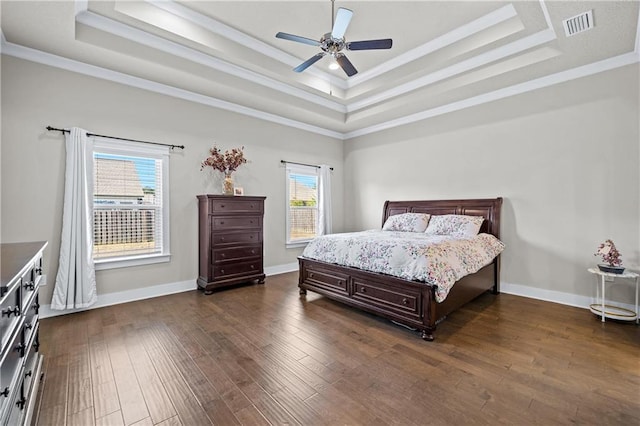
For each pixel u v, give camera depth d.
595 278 3.27
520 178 3.81
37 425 1.53
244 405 1.70
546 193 3.61
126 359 2.20
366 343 2.46
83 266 3.13
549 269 3.59
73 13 2.42
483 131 4.14
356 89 4.74
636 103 3.01
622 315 2.81
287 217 5.22
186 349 2.36
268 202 4.96
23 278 1.43
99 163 3.39
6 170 2.84
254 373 2.03
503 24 3.11
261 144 4.84
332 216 6.02
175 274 3.93
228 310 3.25
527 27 2.94
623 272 2.82
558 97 3.49
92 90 3.29
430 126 4.76
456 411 1.64
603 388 1.83
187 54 3.40
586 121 3.31
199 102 4.12
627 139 3.07
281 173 5.14
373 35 3.44
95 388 1.85
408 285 2.62
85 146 3.18
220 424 1.56
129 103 3.54
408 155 5.07
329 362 2.16
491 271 3.79
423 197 4.88
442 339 2.53
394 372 2.03
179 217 3.96
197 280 4.09
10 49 2.83
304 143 5.48
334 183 6.06
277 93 4.36
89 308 3.27
